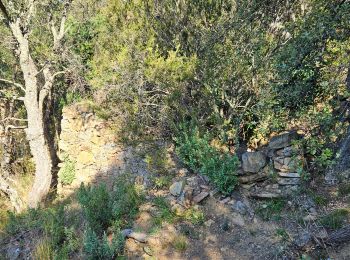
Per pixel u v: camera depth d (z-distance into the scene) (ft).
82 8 34.76
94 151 29.25
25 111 40.75
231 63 21.98
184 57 24.48
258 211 19.57
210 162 20.79
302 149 19.54
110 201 20.56
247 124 23.35
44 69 34.71
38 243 20.25
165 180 22.99
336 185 19.31
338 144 19.16
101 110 29.63
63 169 29.86
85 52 35.17
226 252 17.92
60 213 22.40
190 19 25.32
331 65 17.34
